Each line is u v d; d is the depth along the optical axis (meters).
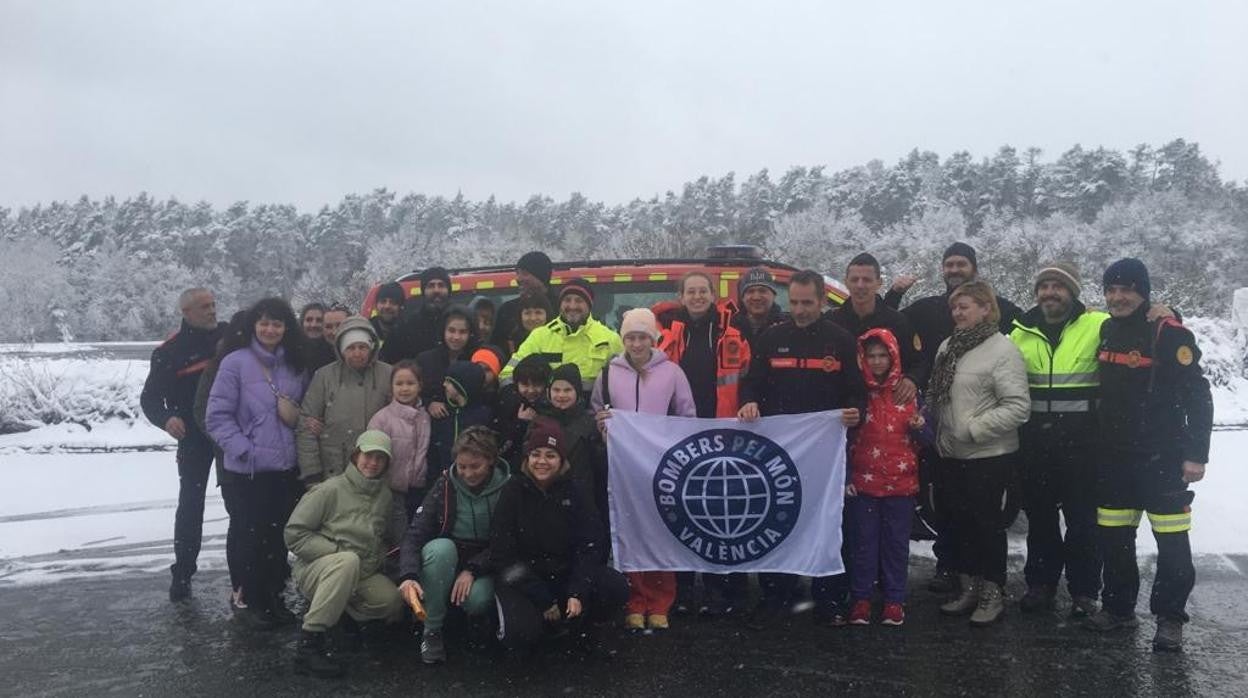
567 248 56.53
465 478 4.89
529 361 5.17
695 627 5.28
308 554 4.82
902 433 5.20
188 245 85.44
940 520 5.83
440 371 5.66
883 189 74.62
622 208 84.56
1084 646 4.91
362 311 7.15
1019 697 4.26
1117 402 5.00
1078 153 75.31
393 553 5.11
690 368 5.48
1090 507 5.30
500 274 7.27
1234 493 8.52
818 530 5.19
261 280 85.94
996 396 5.17
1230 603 5.64
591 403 5.52
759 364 5.33
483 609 4.76
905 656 4.78
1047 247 41.72
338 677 4.61
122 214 90.25
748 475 5.25
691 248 38.47
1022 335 5.49
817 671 4.59
